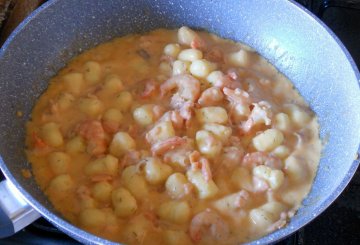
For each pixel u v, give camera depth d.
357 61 0.38
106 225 0.27
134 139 0.31
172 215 0.27
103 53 0.36
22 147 0.30
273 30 0.35
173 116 0.31
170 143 0.30
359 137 0.27
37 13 0.31
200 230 0.27
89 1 0.34
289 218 0.28
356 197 0.30
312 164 0.31
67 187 0.28
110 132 0.31
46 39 0.33
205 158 0.29
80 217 0.27
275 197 0.29
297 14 0.33
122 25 0.37
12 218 0.23
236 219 0.28
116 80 0.34
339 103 0.31
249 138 0.32
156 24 0.37
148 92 0.33
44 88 0.33
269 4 0.34
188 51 0.35
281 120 0.32
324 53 0.32
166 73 0.35
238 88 0.33
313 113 0.34
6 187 0.24
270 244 0.23
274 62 0.36
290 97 0.35
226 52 0.37
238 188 0.29
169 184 0.28
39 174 0.29
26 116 0.31
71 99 0.33
